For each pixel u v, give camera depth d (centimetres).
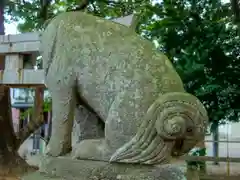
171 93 180
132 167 182
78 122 224
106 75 195
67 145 209
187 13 516
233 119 585
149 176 177
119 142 188
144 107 184
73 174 192
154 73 190
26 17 668
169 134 173
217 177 596
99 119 220
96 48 201
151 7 565
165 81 189
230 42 532
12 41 256
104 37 203
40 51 225
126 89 188
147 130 179
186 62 518
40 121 696
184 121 173
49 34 217
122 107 187
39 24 629
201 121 177
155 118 178
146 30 609
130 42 200
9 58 258
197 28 512
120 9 662
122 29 207
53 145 208
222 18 556
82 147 197
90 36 205
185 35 512
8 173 652
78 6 631
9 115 717
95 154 193
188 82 528
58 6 722
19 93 1331
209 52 514
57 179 192
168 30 516
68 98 207
